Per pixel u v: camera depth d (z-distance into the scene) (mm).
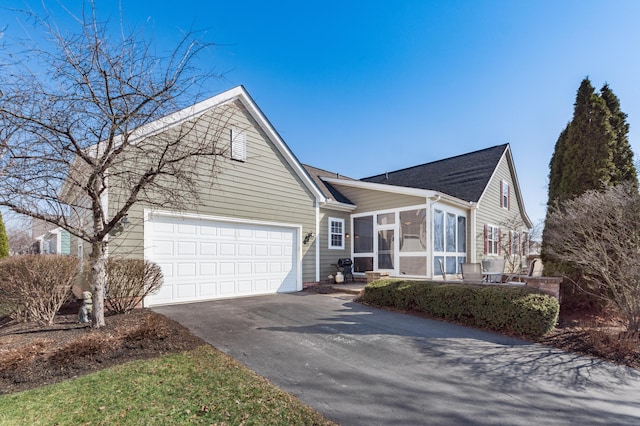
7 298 5746
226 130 9281
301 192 11523
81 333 4957
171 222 8062
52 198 4613
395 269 12070
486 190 14891
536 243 17344
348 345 5109
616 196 6113
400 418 3033
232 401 3189
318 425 2844
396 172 19219
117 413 2941
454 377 4012
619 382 4008
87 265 7137
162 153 5293
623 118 8008
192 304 7945
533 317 5750
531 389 3738
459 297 6738
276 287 10453
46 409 3014
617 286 6301
